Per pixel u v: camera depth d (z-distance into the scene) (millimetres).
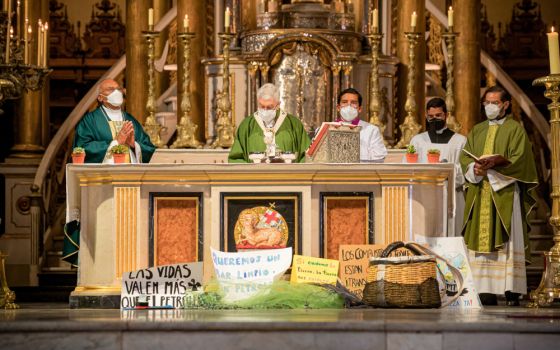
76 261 10055
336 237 9461
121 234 9406
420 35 13648
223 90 13539
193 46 14898
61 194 16219
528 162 10930
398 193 9477
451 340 7254
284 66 14094
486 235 10930
